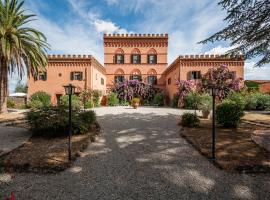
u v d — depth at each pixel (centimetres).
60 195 429
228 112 1082
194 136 903
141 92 3306
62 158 638
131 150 741
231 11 854
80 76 2734
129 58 3566
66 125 908
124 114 1745
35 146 770
